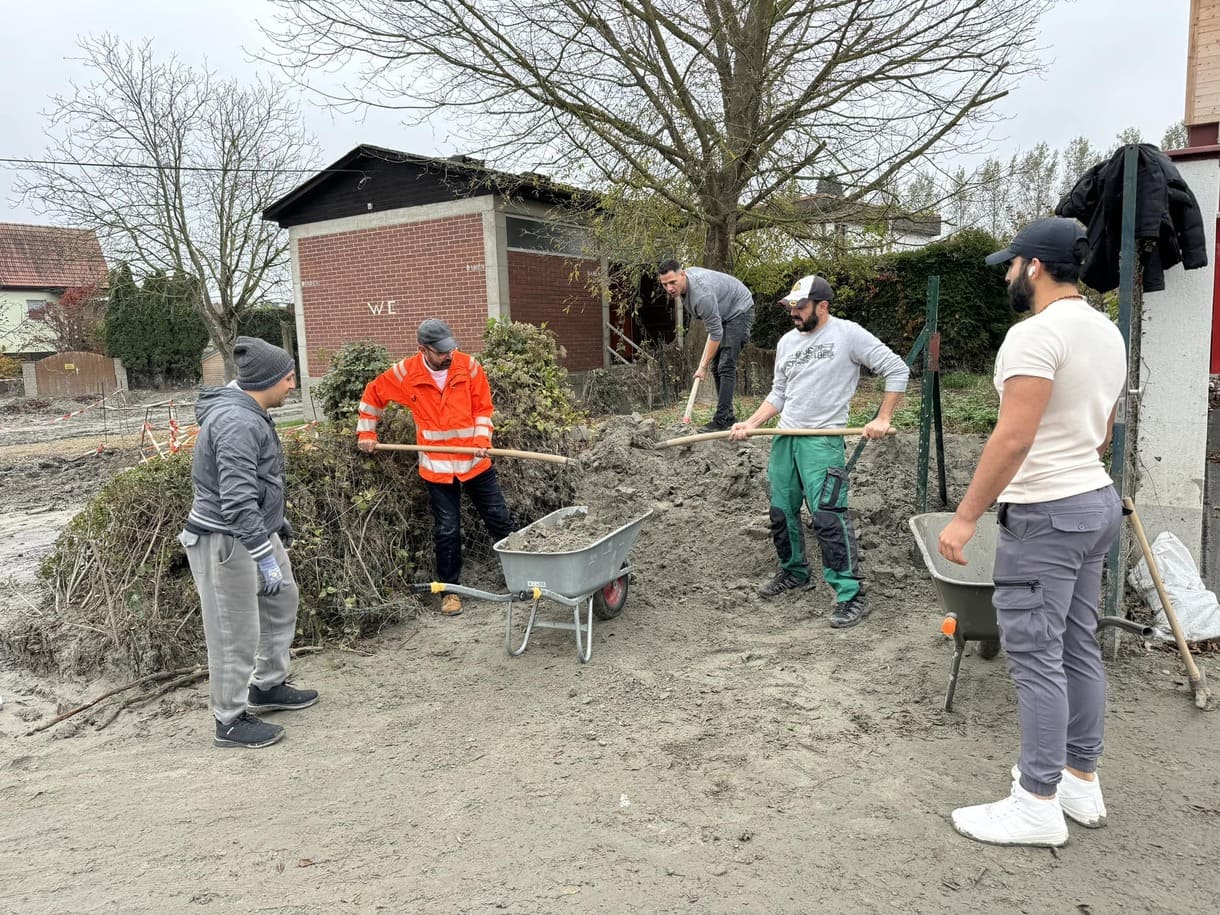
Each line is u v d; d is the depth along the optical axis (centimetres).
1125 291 384
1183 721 358
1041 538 270
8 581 674
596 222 1296
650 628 495
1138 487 450
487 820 316
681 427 845
